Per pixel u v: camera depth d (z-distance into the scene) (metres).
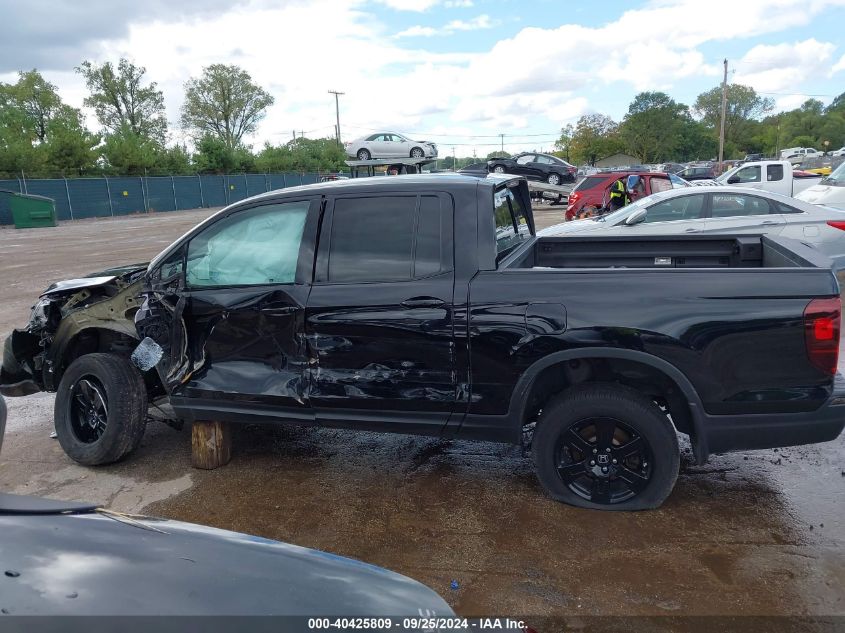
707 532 3.64
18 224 31.20
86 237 24.77
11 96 61.75
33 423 5.67
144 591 1.74
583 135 102.81
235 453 4.91
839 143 115.25
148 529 2.16
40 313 4.88
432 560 3.46
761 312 3.48
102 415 4.70
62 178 40.75
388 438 5.17
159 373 4.45
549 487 3.93
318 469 4.62
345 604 1.85
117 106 69.75
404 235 3.95
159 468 4.68
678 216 10.40
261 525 3.86
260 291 4.13
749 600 3.05
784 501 3.97
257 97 81.56
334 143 73.62
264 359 4.19
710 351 3.53
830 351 3.47
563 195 32.88
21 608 1.60
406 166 32.97
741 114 125.00
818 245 9.68
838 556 3.38
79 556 1.87
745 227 9.98
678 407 3.77
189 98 80.25
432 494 4.20
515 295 3.71
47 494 4.32
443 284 3.82
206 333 4.31
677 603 3.04
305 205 4.14
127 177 45.62
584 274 3.69
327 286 4.02
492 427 3.86
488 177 4.36
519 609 3.04
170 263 4.46
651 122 108.75
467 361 3.79
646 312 3.57
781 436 3.59
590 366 3.87
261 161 61.81
